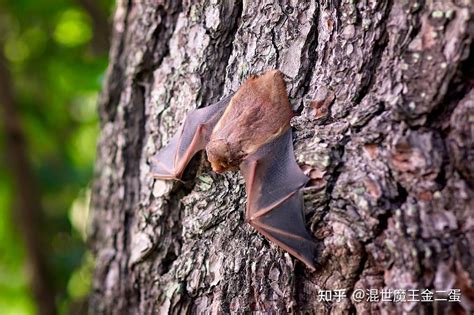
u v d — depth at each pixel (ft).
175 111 1.91
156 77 1.97
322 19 1.72
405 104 1.58
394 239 1.54
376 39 1.65
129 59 2.04
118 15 2.11
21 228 2.96
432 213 1.54
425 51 1.58
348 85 1.67
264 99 1.71
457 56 1.54
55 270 3.01
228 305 1.72
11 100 2.87
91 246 2.20
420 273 1.53
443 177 1.55
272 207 1.63
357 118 1.62
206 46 1.86
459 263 1.51
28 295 3.19
